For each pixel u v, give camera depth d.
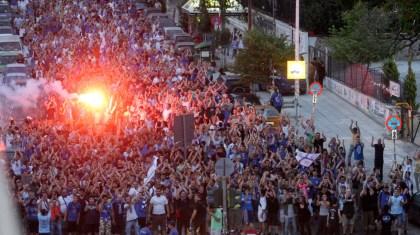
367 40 127.25
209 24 154.25
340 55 126.94
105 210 76.12
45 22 146.88
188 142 84.44
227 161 73.06
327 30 158.88
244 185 77.50
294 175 80.81
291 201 77.25
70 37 139.75
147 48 136.88
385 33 129.00
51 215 76.12
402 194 78.12
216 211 74.62
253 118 96.06
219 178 76.75
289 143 88.69
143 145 87.19
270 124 96.50
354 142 90.94
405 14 123.31
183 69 122.19
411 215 81.25
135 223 76.38
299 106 118.31
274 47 122.50
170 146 87.44
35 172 80.50
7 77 111.75
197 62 131.25
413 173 88.56
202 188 77.31
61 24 146.25
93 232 76.75
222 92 110.38
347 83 123.88
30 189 77.50
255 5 159.12
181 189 76.81
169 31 147.62
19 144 89.38
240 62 123.44
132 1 163.62
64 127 96.56
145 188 76.81
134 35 143.62
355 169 82.06
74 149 86.56
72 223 76.62
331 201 77.50
